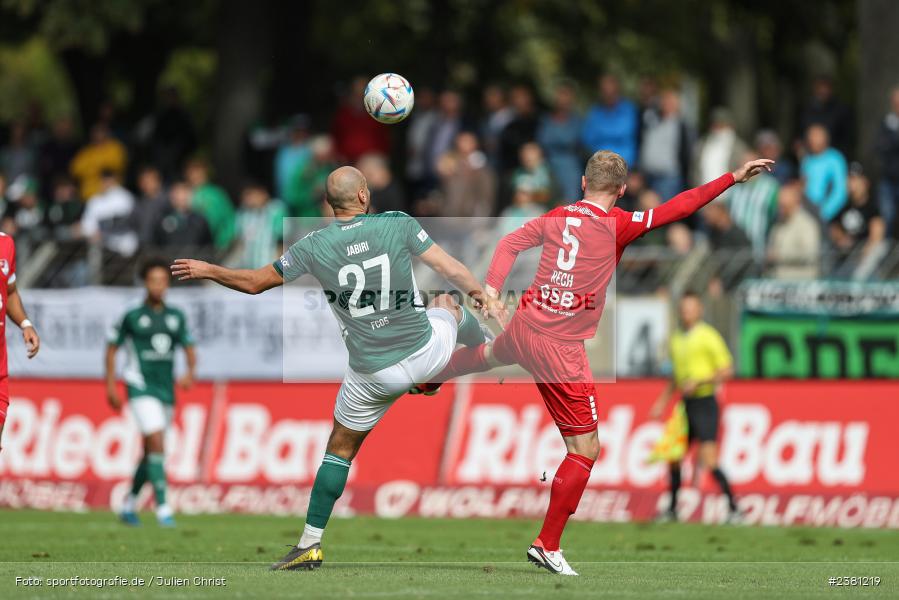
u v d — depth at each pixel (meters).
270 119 91.31
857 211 57.16
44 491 58.28
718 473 50.12
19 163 79.12
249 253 61.56
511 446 54.09
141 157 78.38
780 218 56.50
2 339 31.36
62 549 37.88
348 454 28.86
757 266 54.12
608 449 53.38
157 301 48.22
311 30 101.56
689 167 62.75
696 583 26.95
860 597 24.73
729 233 56.12
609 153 28.80
